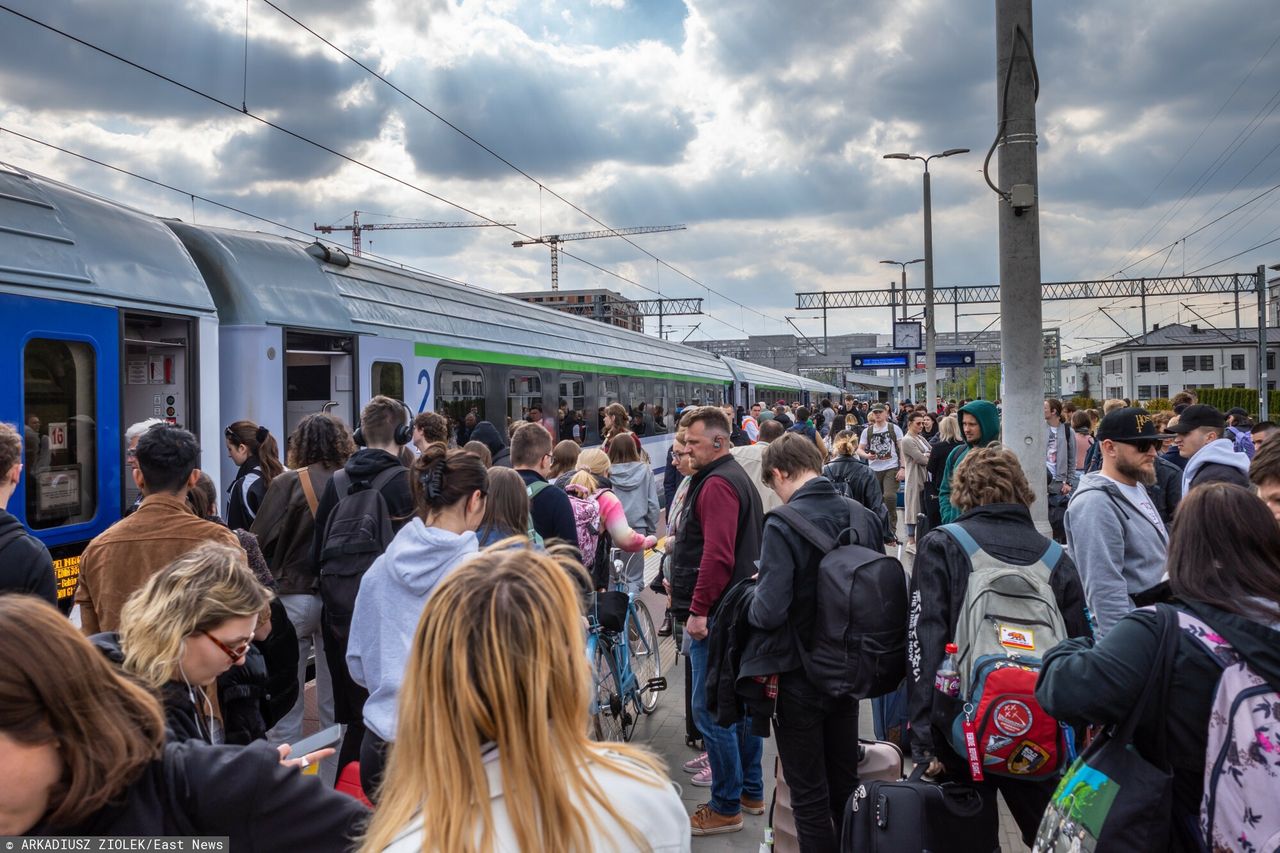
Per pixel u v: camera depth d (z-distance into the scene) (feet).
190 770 5.31
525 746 4.40
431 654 4.57
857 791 10.31
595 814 4.45
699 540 14.52
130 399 20.63
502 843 4.28
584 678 4.72
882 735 16.56
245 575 7.80
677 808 4.85
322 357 26.94
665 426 66.08
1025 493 10.68
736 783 14.34
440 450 10.37
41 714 4.64
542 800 4.36
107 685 4.96
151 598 7.50
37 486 16.60
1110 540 11.91
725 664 12.12
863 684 10.81
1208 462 14.87
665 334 185.37
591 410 50.03
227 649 7.61
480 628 4.48
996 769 9.46
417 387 30.89
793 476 12.26
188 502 12.40
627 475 24.45
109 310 18.25
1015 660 9.41
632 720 18.28
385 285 30.53
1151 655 6.81
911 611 10.46
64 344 17.35
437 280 35.76
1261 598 6.68
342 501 13.08
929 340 85.56
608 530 17.84
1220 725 6.44
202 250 23.11
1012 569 9.99
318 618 14.79
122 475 18.48
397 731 4.73
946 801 9.95
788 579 11.23
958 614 9.98
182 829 5.20
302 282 25.49
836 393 176.96
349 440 15.28
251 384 22.68
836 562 11.05
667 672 23.07
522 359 40.27
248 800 5.32
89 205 19.08
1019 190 22.67
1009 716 9.27
